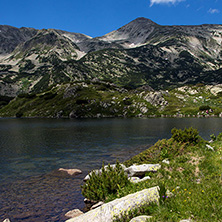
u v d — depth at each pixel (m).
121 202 8.88
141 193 9.33
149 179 13.42
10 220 11.54
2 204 13.67
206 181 11.02
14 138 52.44
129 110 162.62
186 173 13.06
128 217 8.27
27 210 12.70
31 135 58.19
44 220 11.40
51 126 87.94
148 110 158.88
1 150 36.19
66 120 130.50
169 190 10.27
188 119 110.44
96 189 13.11
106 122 104.12
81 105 175.25
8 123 113.44
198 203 8.23
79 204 13.41
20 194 15.46
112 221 8.18
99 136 53.00
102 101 176.75
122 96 186.62
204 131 56.97
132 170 15.41
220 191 9.12
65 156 30.53
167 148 19.92
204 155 16.30
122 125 84.31
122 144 40.50
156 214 7.84
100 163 25.94
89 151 33.97
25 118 168.75
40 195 15.16
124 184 12.91
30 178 19.84
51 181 18.69
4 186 17.47
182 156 16.67
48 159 28.77
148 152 20.98
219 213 7.30
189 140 20.67
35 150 35.78
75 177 19.86
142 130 64.81
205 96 185.12
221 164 13.18
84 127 80.00
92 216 8.64
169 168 14.84
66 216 11.72
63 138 50.62
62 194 15.28
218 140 25.97
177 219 7.32
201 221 6.98
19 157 30.39
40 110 189.62
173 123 86.88
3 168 24.09
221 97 177.12
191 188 10.25
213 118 114.75
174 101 173.62
